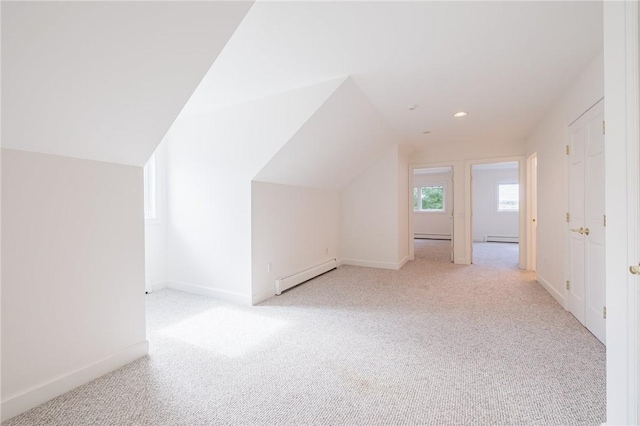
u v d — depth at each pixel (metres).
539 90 3.01
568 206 2.98
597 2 1.72
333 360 2.11
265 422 1.50
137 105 1.74
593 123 2.44
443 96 3.16
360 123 3.67
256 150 3.25
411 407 1.61
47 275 1.68
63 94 1.45
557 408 1.58
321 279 4.46
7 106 1.35
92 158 1.87
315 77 2.71
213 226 3.59
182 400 1.67
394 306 3.26
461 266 5.39
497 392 1.73
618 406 1.27
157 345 2.34
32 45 1.21
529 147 4.69
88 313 1.86
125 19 1.29
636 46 1.14
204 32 1.53
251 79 2.74
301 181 4.21
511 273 4.80
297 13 1.80
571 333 2.50
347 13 1.81
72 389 1.76
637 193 1.16
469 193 5.48
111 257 1.99
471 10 1.79
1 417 1.50
